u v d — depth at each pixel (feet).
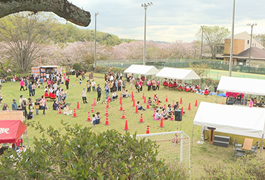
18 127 36.58
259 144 50.06
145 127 59.47
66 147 12.10
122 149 13.48
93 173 10.98
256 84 79.92
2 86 111.24
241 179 23.98
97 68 163.12
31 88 90.27
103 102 83.61
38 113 70.28
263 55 223.92
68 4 8.89
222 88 81.10
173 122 63.93
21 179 11.55
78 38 298.97
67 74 152.35
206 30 258.37
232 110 50.72
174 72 107.76
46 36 154.10
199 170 38.22
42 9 8.29
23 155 12.51
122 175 11.26
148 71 115.24
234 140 47.83
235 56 236.22
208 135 53.11
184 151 43.47
